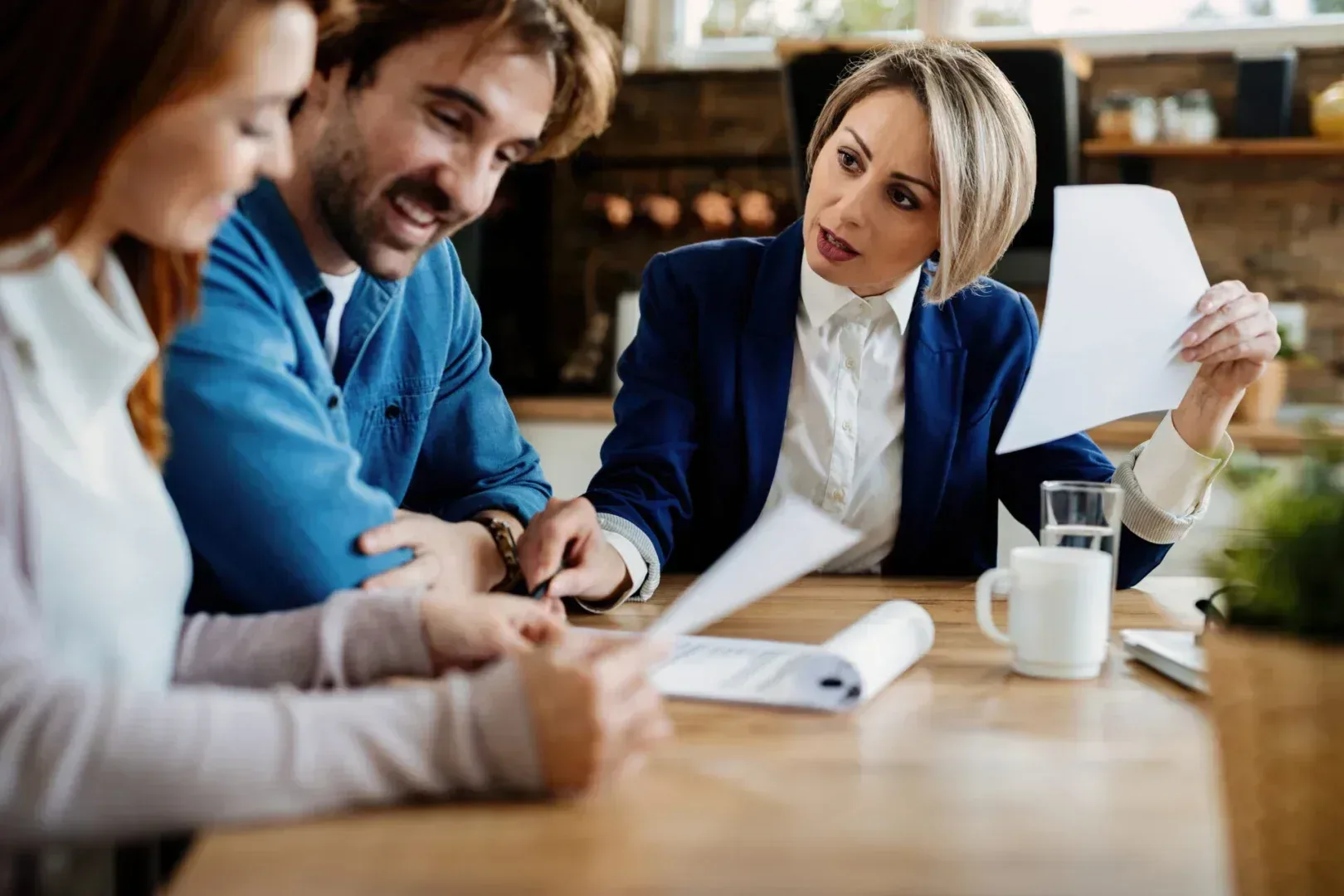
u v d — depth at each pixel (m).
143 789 0.70
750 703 1.01
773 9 4.21
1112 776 0.86
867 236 1.59
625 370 1.82
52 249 0.80
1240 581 0.67
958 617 1.38
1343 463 0.67
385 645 0.97
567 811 0.77
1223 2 3.82
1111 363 1.41
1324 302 3.66
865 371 1.79
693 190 4.12
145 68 0.74
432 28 1.12
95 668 0.82
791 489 1.81
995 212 1.56
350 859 0.69
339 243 1.23
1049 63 3.16
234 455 1.09
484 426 1.58
